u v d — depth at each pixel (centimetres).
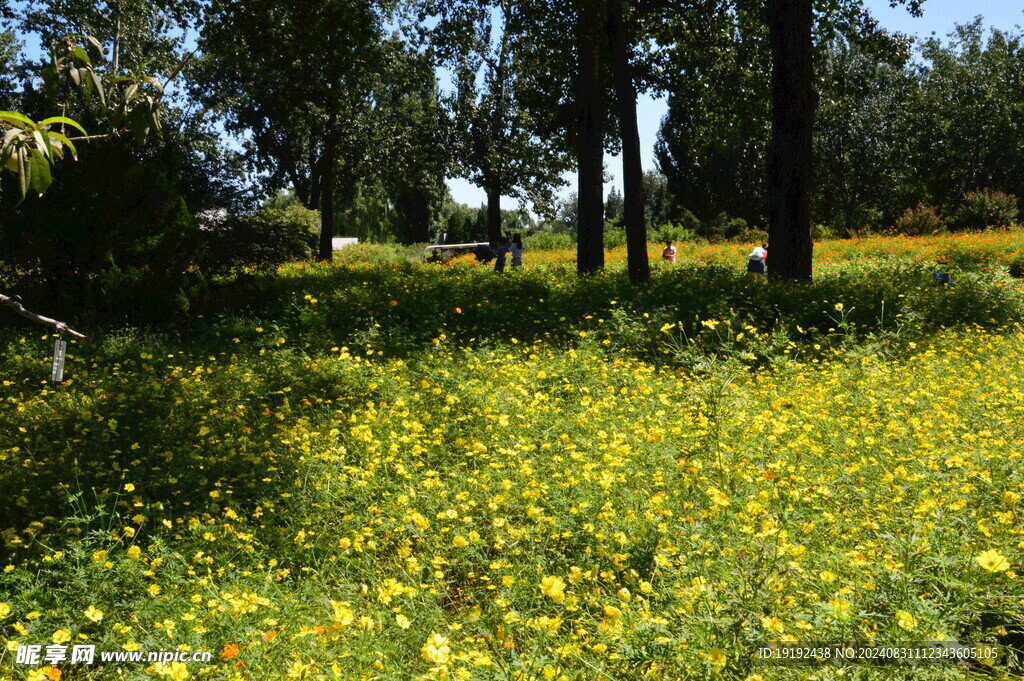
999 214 4159
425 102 3816
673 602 333
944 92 6281
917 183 6419
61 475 540
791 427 593
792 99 1483
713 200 5838
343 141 3653
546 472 535
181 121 3712
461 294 1486
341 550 428
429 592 379
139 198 1207
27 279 1193
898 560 351
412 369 889
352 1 1936
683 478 482
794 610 315
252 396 762
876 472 489
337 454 568
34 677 288
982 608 311
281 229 1698
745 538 378
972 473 443
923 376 785
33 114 1158
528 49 2436
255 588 381
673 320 1105
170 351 1042
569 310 1312
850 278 1677
